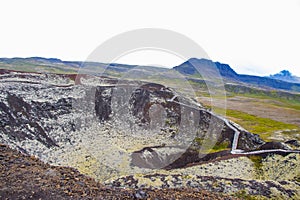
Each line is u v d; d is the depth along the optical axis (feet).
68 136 177.78
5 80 239.71
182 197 35.53
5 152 41.16
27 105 204.03
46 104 205.98
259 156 157.48
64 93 223.30
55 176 35.55
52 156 159.94
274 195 95.76
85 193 31.99
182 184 89.86
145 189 37.04
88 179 37.50
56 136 179.73
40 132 184.55
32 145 174.19
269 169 146.51
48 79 260.62
